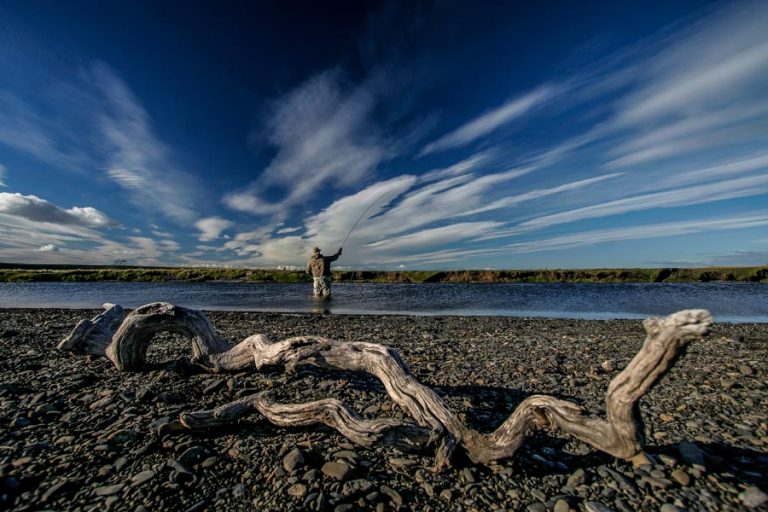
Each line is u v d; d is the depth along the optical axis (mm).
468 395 6277
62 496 3314
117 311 8367
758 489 3346
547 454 4164
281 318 18062
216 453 4066
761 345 10453
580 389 6672
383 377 5117
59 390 6062
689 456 3885
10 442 4254
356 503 3242
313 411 4383
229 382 6480
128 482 3520
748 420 5094
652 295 32906
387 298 32594
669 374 7496
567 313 21484
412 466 3875
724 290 37625
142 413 5156
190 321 6953
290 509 3129
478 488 3516
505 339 11898
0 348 9617
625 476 3650
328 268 35000
